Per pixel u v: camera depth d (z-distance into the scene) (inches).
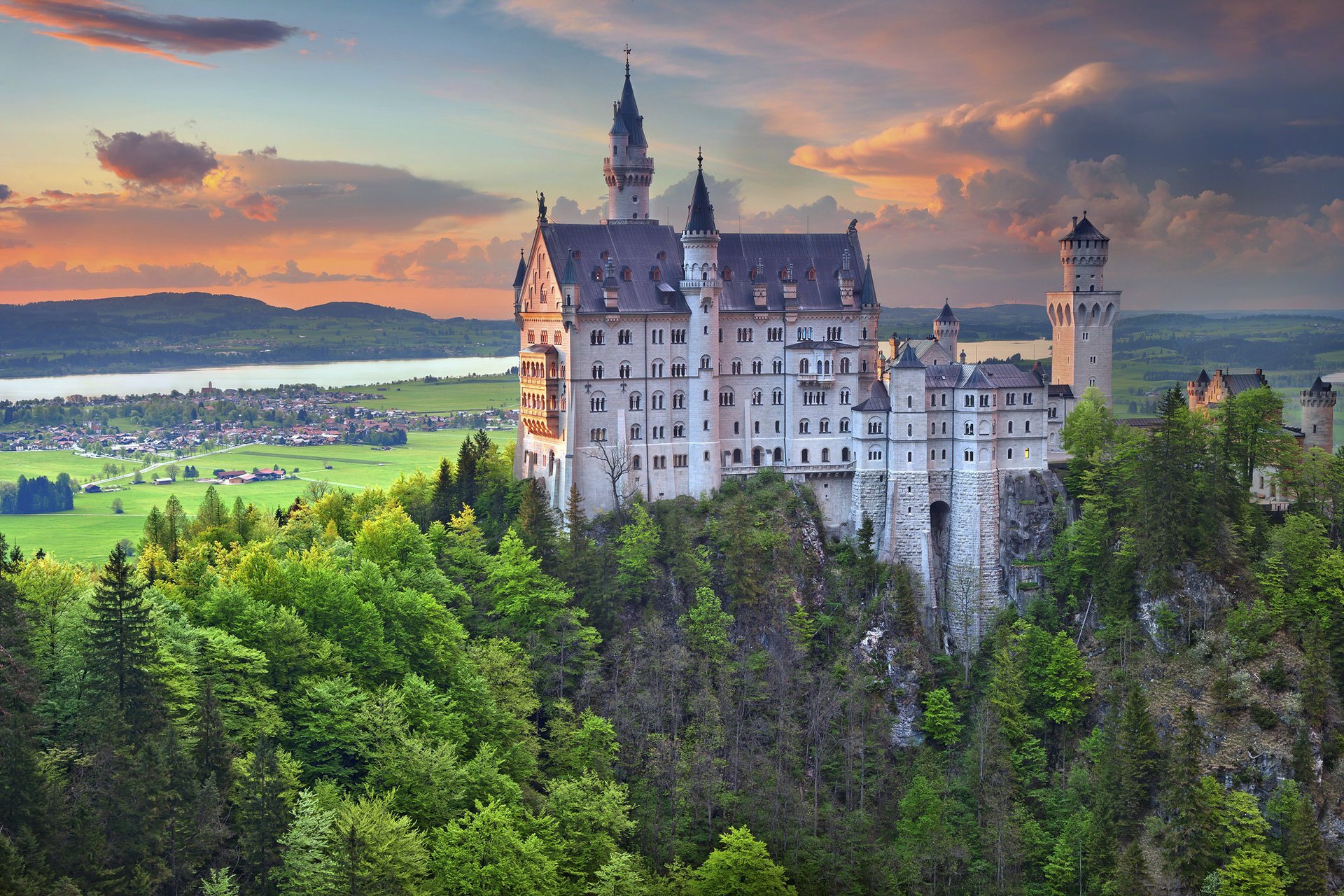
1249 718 6732.3
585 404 7628.0
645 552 7253.9
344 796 4881.9
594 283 7721.5
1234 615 7121.1
